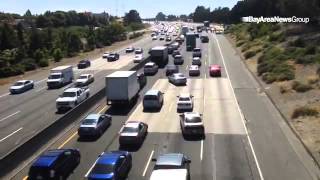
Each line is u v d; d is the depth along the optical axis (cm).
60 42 12681
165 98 5528
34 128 4419
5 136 4162
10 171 3061
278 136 3788
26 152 3334
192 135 3841
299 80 5759
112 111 4919
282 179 2827
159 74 7469
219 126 4150
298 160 3192
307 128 3897
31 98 6153
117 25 17288
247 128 4059
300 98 4931
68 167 2986
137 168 3080
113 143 3716
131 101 5219
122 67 8925
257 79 6438
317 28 9519
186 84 6462
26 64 9325
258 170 2992
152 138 3825
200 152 3397
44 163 2775
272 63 6812
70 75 7388
